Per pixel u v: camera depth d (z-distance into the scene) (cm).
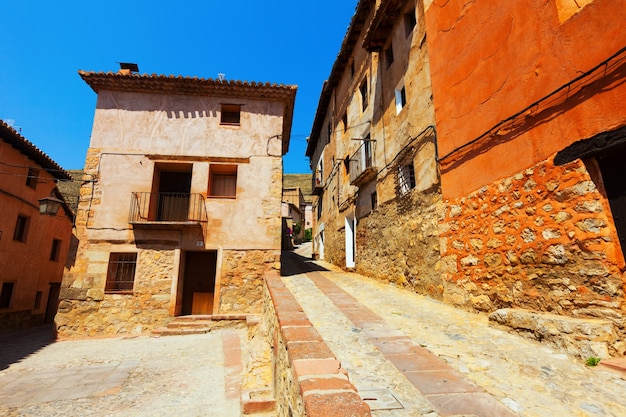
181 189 1052
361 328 455
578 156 366
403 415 233
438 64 651
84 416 435
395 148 864
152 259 924
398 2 844
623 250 325
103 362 659
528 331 392
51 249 1509
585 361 319
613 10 333
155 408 455
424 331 441
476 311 524
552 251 395
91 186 949
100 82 995
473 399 258
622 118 320
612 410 242
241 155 1021
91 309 883
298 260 1590
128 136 995
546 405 250
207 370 603
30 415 439
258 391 454
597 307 338
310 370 240
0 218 1132
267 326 683
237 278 944
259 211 988
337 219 1430
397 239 826
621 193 329
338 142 1464
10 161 1180
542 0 418
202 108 1043
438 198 646
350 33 1236
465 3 577
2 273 1155
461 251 570
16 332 1139
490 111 510
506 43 480
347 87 1368
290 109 1193
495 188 496
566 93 383
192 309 962
